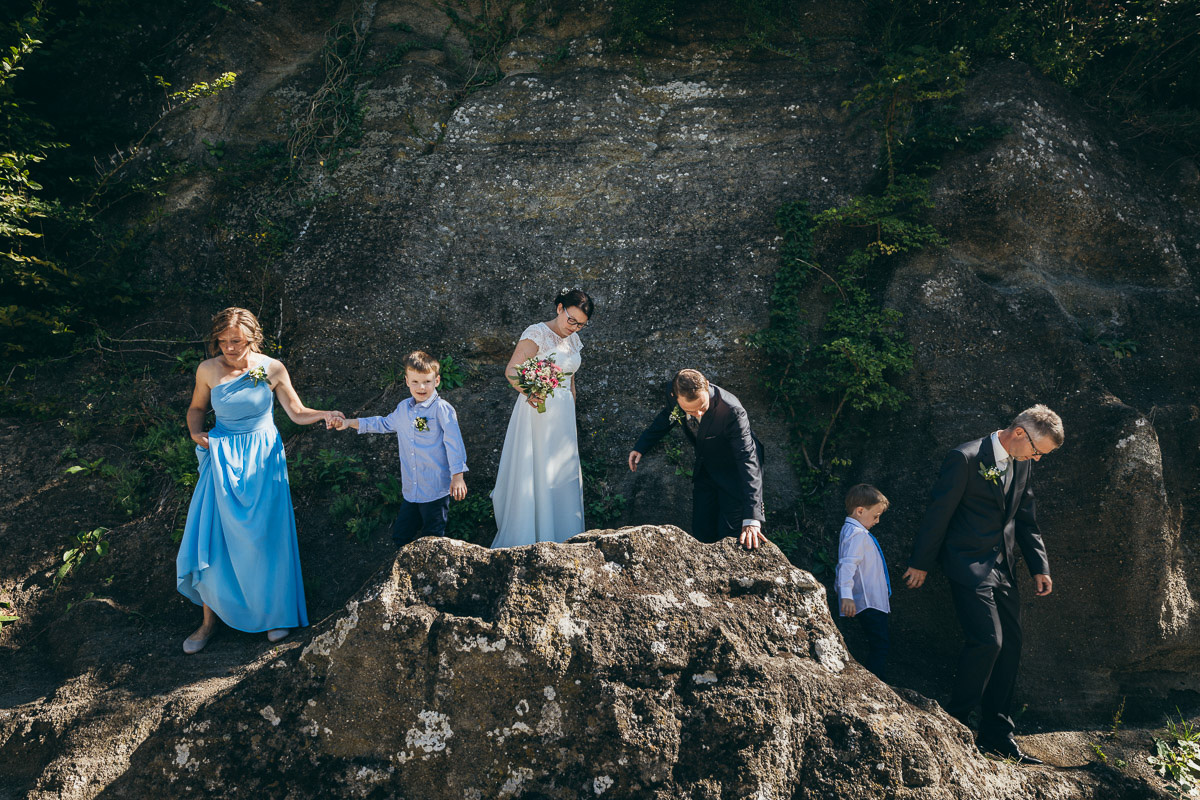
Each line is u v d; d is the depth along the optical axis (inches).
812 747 128.7
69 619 168.2
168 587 179.0
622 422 225.0
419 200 260.5
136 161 268.5
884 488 204.7
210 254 259.8
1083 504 184.9
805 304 238.2
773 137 264.2
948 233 235.0
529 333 174.9
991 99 249.0
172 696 143.4
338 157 267.0
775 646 138.1
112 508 196.5
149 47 287.9
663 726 126.0
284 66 291.6
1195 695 181.5
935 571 188.4
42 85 277.6
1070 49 259.0
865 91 244.5
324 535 192.1
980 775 134.7
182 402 227.1
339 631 131.4
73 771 133.1
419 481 167.3
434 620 130.5
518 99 276.2
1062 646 180.9
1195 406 198.8
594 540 142.9
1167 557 181.0
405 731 127.6
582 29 286.5
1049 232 236.1
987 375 211.8
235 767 128.0
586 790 124.1
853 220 239.3
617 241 253.6
